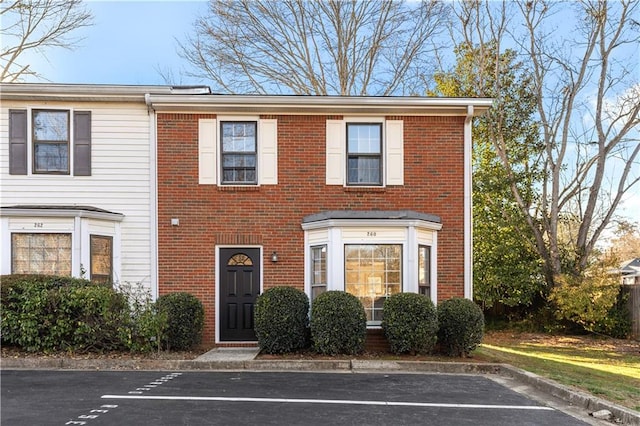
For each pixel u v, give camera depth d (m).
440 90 21.98
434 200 12.02
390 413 6.21
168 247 11.77
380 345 10.98
